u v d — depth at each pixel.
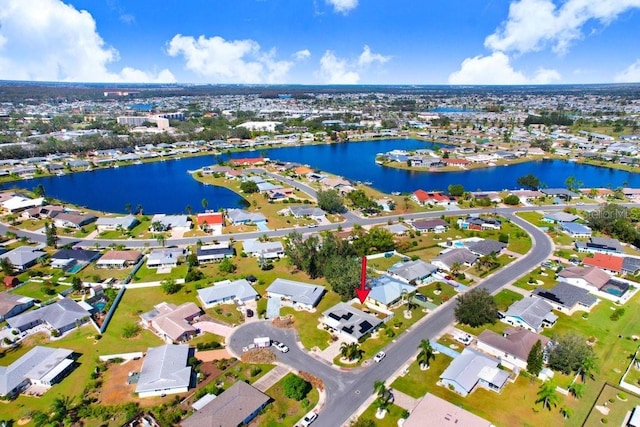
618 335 103.25
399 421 75.00
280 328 104.69
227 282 127.06
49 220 185.62
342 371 88.94
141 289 125.56
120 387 83.94
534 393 83.19
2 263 133.00
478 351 94.50
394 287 119.62
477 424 71.31
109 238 167.50
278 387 83.94
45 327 106.19
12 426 74.69
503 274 135.12
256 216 187.50
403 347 97.38
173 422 74.62
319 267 131.25
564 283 124.81
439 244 160.25
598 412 78.38
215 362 91.69
